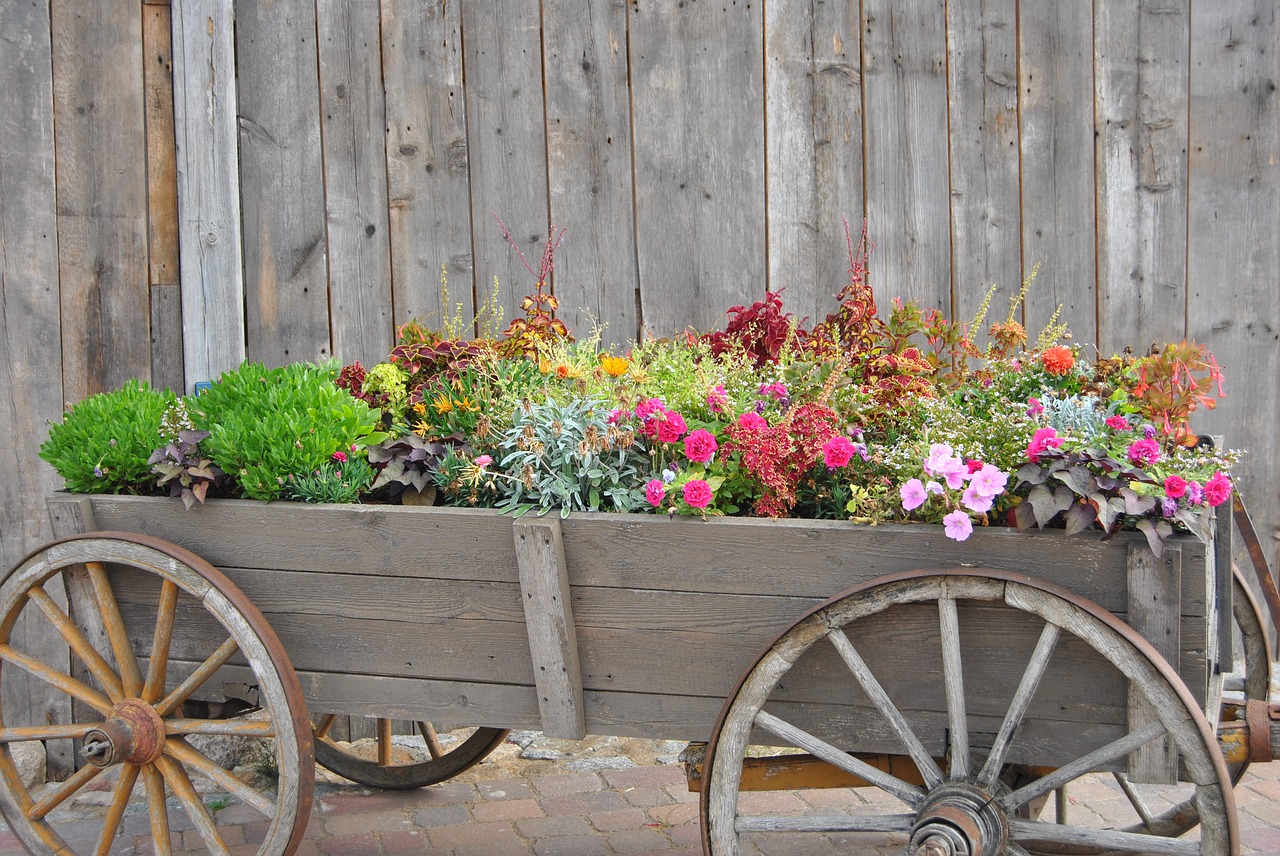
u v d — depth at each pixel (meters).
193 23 3.63
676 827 3.23
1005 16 3.80
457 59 3.78
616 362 2.63
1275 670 4.04
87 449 2.65
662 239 3.84
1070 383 2.92
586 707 2.39
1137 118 3.85
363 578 2.45
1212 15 3.83
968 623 2.11
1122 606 2.02
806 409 2.47
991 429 2.38
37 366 3.62
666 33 3.79
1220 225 3.90
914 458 2.29
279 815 2.40
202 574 2.41
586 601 2.32
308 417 2.55
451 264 3.83
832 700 2.23
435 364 3.10
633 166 3.82
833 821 2.16
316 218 3.79
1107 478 2.04
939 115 3.82
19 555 3.62
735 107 3.80
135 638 2.63
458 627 2.41
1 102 3.54
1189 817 2.54
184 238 3.66
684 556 2.23
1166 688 1.90
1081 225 3.87
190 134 3.64
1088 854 2.34
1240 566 4.06
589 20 3.78
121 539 2.47
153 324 3.71
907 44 3.80
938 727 2.18
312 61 3.75
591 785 3.55
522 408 2.64
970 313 3.87
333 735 3.96
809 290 3.86
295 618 2.52
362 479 2.59
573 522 2.28
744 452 2.36
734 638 2.25
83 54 3.61
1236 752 2.19
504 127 3.80
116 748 2.42
